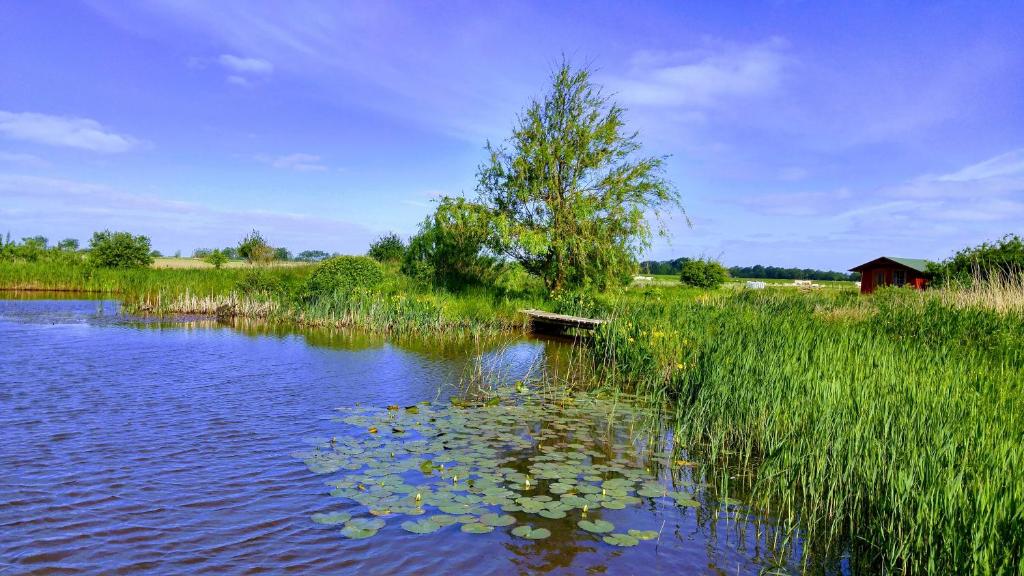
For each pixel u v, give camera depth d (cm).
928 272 2719
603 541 498
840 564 473
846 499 545
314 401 955
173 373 1155
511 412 910
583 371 1304
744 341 970
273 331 1895
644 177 2419
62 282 3531
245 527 506
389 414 880
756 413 738
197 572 433
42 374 1112
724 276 3894
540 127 2412
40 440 720
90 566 437
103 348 1443
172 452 690
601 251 2403
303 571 439
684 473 664
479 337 1875
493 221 2392
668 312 1555
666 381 1055
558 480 627
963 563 397
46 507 534
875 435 570
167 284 2898
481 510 546
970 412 589
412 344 1677
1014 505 405
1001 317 1250
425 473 639
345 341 1697
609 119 2411
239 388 1037
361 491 582
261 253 4153
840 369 727
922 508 443
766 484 630
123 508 537
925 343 1077
